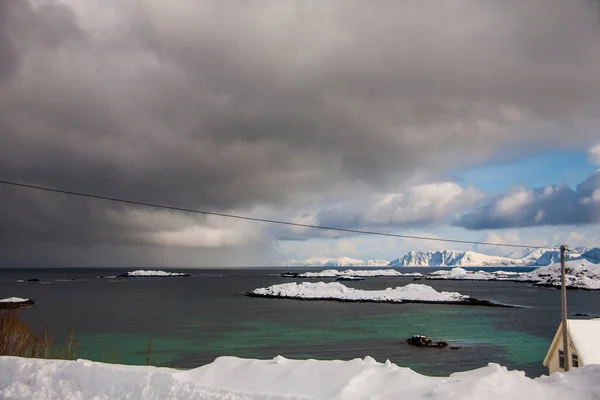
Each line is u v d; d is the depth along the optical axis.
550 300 105.25
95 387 9.98
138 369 10.85
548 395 9.10
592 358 20.45
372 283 177.75
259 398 8.90
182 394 9.18
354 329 54.88
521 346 44.16
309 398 8.72
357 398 8.73
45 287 142.38
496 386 9.10
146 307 80.56
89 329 53.44
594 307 88.06
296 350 41.34
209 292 123.50
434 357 38.78
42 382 10.40
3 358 11.64
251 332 51.84
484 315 72.06
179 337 48.09
